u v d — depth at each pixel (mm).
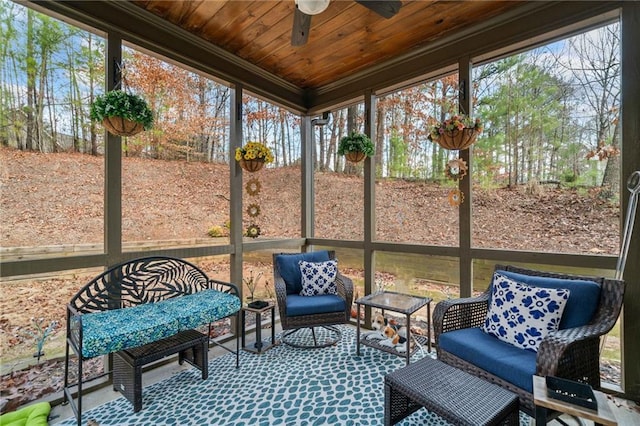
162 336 2041
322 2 1694
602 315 1771
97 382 2277
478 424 1267
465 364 1919
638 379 2010
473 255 2740
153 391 2207
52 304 2197
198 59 2895
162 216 2893
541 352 1591
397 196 3447
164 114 2945
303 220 4090
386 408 1690
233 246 3232
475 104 2943
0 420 1809
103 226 2486
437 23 2672
